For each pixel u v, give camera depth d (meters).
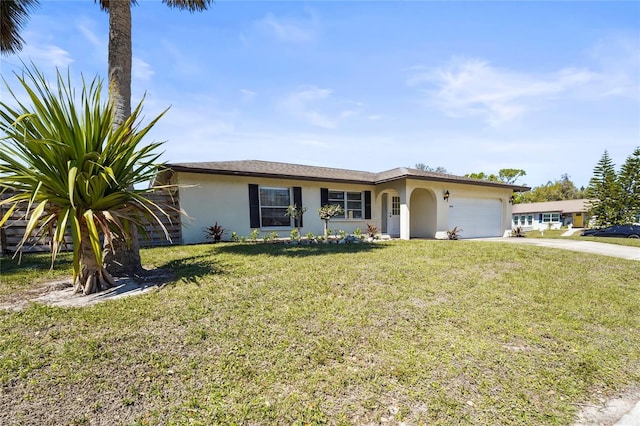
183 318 3.80
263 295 4.68
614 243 13.41
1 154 4.14
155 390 2.57
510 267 7.00
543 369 3.14
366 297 4.78
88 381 2.63
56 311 3.91
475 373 3.01
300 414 2.39
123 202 5.16
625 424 2.45
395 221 17.23
